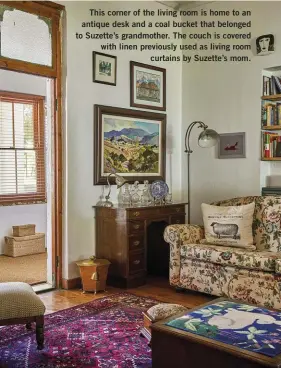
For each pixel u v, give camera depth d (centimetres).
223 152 492
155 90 498
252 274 344
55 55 409
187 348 190
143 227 427
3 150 592
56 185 414
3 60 370
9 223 596
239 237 378
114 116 452
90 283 398
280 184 464
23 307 259
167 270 472
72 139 416
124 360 254
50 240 420
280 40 443
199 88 514
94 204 438
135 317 329
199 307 228
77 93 420
